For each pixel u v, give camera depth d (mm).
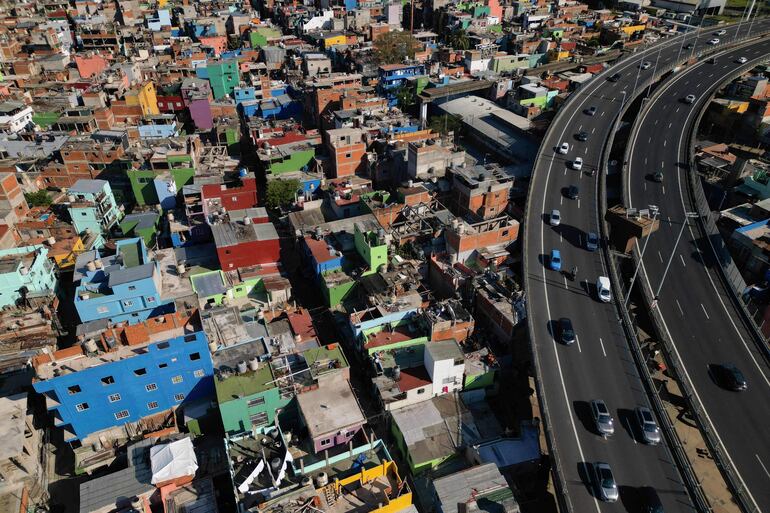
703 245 99188
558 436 61875
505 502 54406
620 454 59938
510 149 138500
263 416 67938
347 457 61812
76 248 100875
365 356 77938
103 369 64562
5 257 91312
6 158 124750
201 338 67188
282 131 140875
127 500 58719
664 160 126500
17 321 84500
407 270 91688
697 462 72125
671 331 80812
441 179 118250
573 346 74250
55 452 71312
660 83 167375
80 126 136250
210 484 61406
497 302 84562
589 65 186250
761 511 56281
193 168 116562
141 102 149375
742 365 74750
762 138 150750
